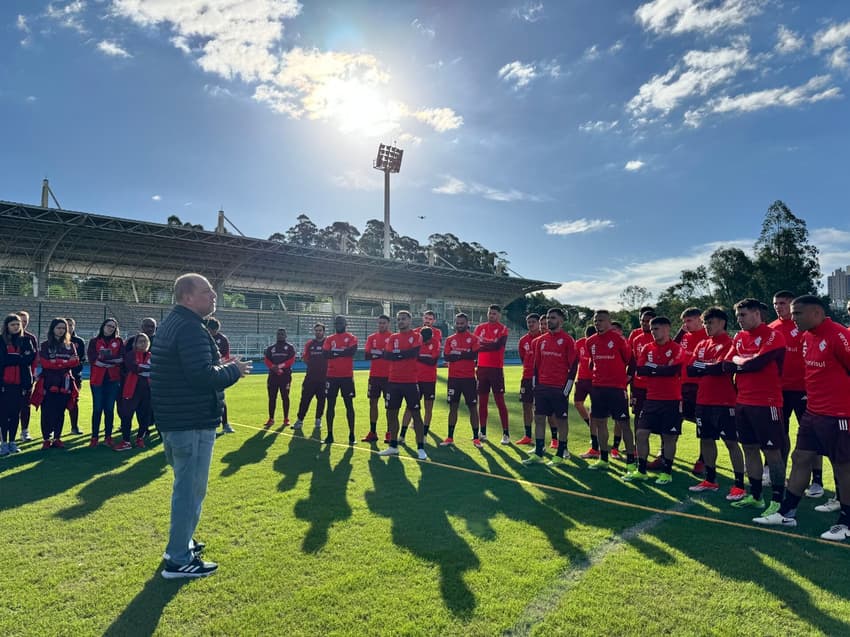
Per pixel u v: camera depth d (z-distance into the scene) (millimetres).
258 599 2854
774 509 4426
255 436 7906
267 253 34750
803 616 2719
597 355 6172
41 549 3529
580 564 3314
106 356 7004
